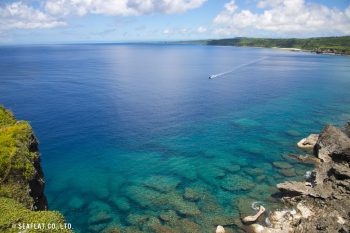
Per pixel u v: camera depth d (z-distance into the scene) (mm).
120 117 77375
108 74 155375
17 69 171500
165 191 43031
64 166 50750
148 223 36219
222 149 58000
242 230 34875
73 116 77125
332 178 42312
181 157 54375
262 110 86125
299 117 79500
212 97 102375
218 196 41625
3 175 27828
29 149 33000
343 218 34094
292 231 33500
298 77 150125
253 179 46312
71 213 38469
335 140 51656
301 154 55406
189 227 35438
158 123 73250
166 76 151875
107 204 40219
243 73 166000
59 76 144375
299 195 39844
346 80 140375
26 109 82312
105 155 55000
